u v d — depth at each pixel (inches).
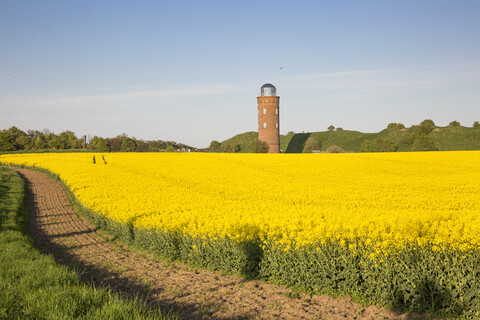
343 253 374.0
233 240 464.4
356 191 1040.8
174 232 550.6
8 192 1211.2
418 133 4569.4
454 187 1113.4
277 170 1642.5
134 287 415.8
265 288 406.6
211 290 401.4
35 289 310.0
